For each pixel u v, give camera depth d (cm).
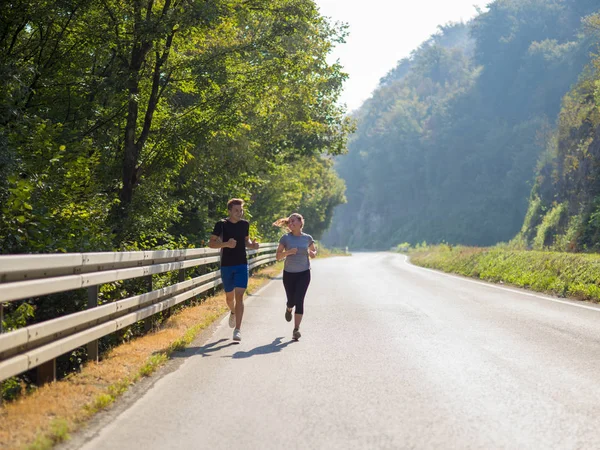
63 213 1160
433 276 2644
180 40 1730
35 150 1223
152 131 1784
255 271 2619
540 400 605
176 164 1825
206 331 1045
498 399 610
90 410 555
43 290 582
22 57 1600
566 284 1733
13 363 519
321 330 1062
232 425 527
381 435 499
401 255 7112
